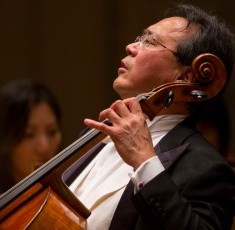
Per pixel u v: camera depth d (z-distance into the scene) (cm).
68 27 1191
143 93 487
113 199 476
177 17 522
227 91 1116
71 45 1192
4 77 1188
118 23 1187
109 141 522
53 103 744
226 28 521
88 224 472
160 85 500
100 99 1193
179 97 486
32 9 1190
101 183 493
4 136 725
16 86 739
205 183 462
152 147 451
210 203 457
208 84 486
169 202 437
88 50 1193
